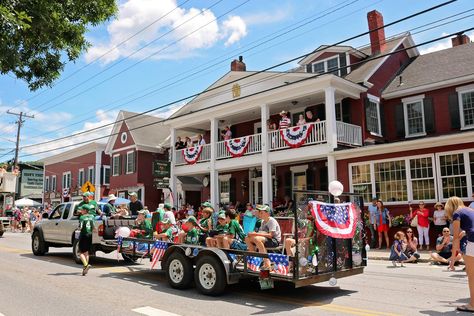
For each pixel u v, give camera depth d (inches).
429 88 765.9
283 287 330.0
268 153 772.0
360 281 362.0
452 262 259.1
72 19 361.4
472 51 807.1
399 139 805.2
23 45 339.3
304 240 274.4
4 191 1105.4
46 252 585.3
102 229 449.7
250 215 439.8
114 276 384.2
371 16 917.2
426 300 283.3
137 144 1226.6
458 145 595.2
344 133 725.9
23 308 260.5
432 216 611.2
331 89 708.0
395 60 894.4
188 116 934.4
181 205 1075.9
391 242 649.0
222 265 292.7
